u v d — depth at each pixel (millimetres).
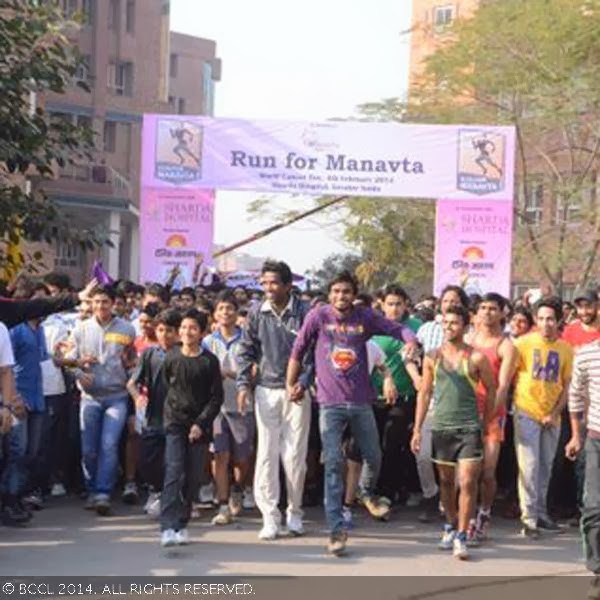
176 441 10383
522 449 11375
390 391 11625
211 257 18891
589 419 9242
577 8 32844
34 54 12156
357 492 12047
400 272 36062
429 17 57750
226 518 11539
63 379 12672
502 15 33844
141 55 66375
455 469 10422
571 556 10453
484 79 34281
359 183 18672
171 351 10609
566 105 32969
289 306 11023
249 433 11828
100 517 11734
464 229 18719
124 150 65750
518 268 35250
